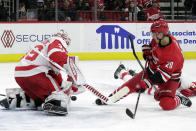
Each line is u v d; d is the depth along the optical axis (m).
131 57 15.65
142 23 15.66
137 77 6.15
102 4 15.80
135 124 5.27
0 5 14.85
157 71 5.86
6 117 5.65
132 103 6.89
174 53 5.79
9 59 14.60
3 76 10.70
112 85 9.11
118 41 15.52
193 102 7.03
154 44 6.15
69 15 15.61
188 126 5.16
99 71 11.70
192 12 16.67
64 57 5.64
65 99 5.71
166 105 6.05
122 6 15.96
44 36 14.89
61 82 6.37
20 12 15.10
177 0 16.67
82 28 15.20
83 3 15.65
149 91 7.79
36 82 5.75
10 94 6.15
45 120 5.48
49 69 5.87
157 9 15.72
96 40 15.33
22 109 6.14
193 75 10.87
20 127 5.09
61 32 5.96
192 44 16.06
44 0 15.30
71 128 5.05
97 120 5.51
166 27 5.71
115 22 15.42
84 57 15.30
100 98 6.13
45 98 5.87
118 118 5.64
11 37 14.55
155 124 5.27
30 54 5.91
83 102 6.96
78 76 5.69
